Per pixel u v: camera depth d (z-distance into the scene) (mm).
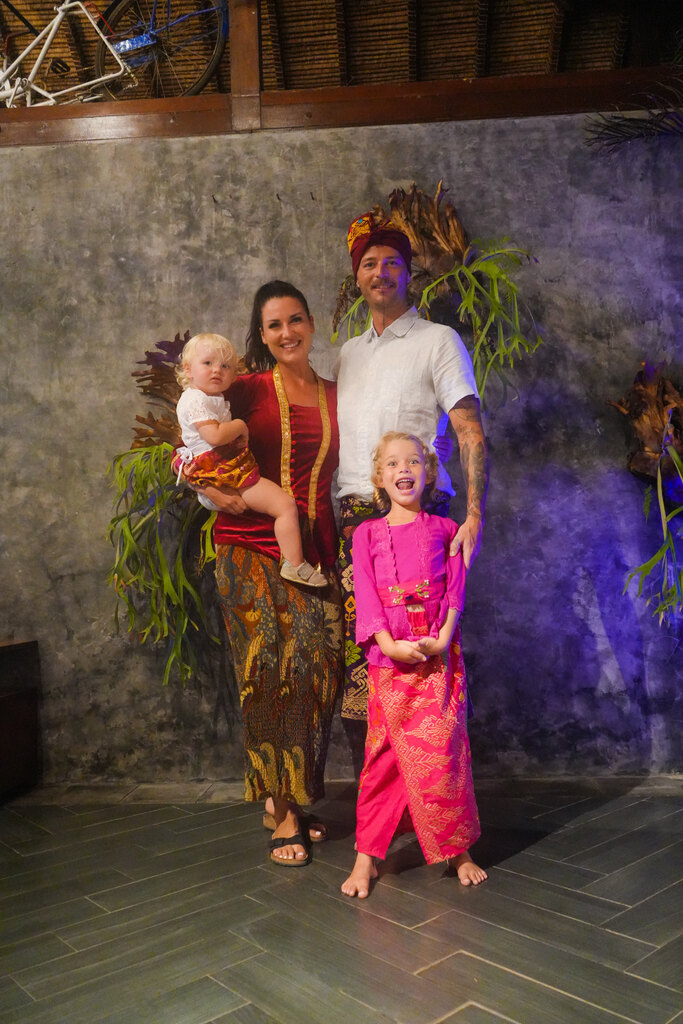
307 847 2795
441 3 7820
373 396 2953
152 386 3521
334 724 3471
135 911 2295
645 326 3484
